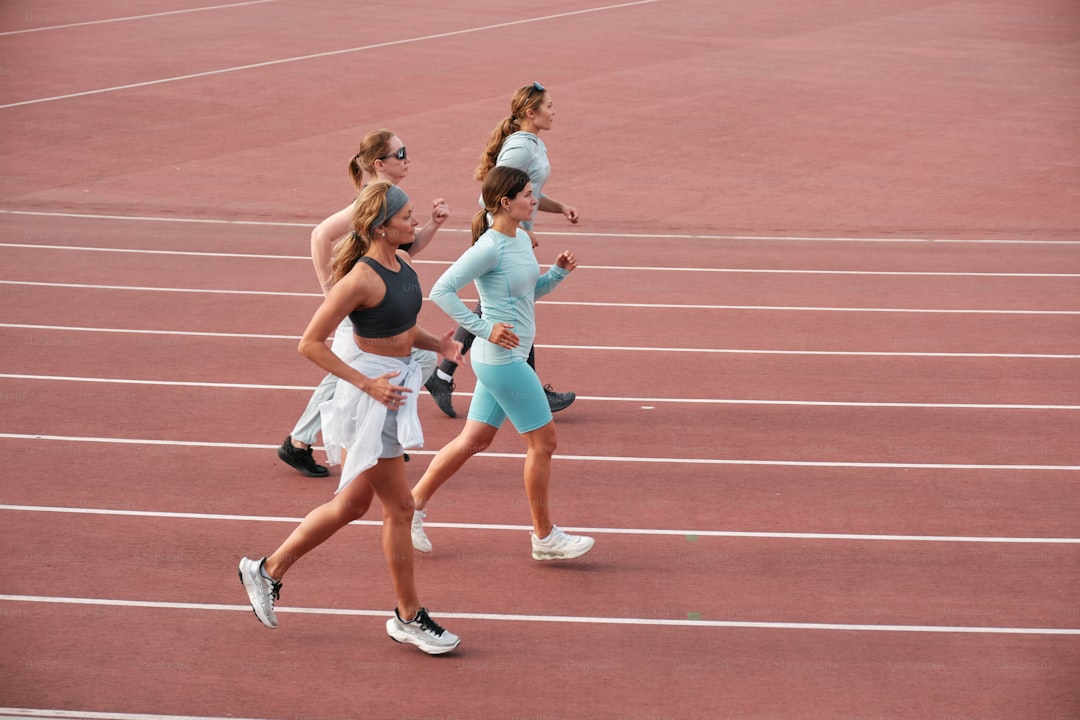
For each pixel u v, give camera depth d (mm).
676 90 23578
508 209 6402
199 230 14453
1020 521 7270
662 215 15461
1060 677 5570
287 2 35438
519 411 6355
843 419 8969
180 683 5406
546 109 8219
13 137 19031
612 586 6422
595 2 36000
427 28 31000
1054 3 35781
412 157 18266
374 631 5945
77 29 29844
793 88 23891
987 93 23531
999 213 15672
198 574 6480
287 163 17859
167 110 21297
